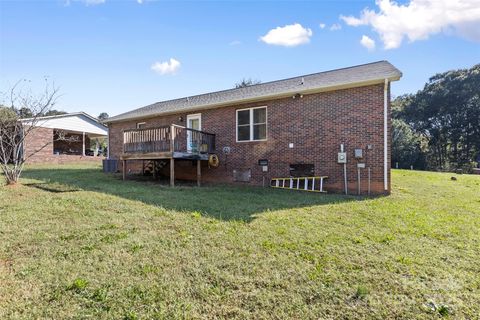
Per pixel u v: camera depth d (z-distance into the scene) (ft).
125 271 9.67
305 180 30.27
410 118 141.18
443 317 7.30
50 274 9.38
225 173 36.52
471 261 10.69
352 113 28.27
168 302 7.91
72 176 37.55
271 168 33.04
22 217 15.85
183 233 13.48
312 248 11.78
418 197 24.94
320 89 29.35
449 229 14.67
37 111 32.35
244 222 15.52
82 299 7.99
